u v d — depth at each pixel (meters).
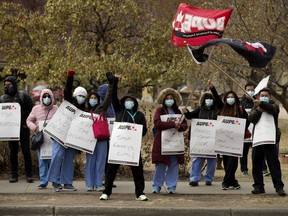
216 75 31.75
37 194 16.97
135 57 30.23
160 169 17.34
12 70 34.25
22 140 18.55
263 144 16.73
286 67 29.69
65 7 30.55
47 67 30.42
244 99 21.00
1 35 32.75
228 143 17.69
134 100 16.19
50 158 17.52
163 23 31.94
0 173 20.20
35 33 32.25
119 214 15.05
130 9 31.02
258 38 27.56
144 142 22.52
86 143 17.06
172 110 17.19
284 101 31.42
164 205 15.55
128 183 19.03
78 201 15.97
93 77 29.73
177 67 30.89
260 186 17.36
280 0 26.95
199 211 15.10
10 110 18.08
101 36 31.55
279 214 15.12
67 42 30.64
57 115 16.97
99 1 30.16
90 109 17.34
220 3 30.02
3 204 15.45
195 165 18.58
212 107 18.17
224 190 17.98
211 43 16.52
